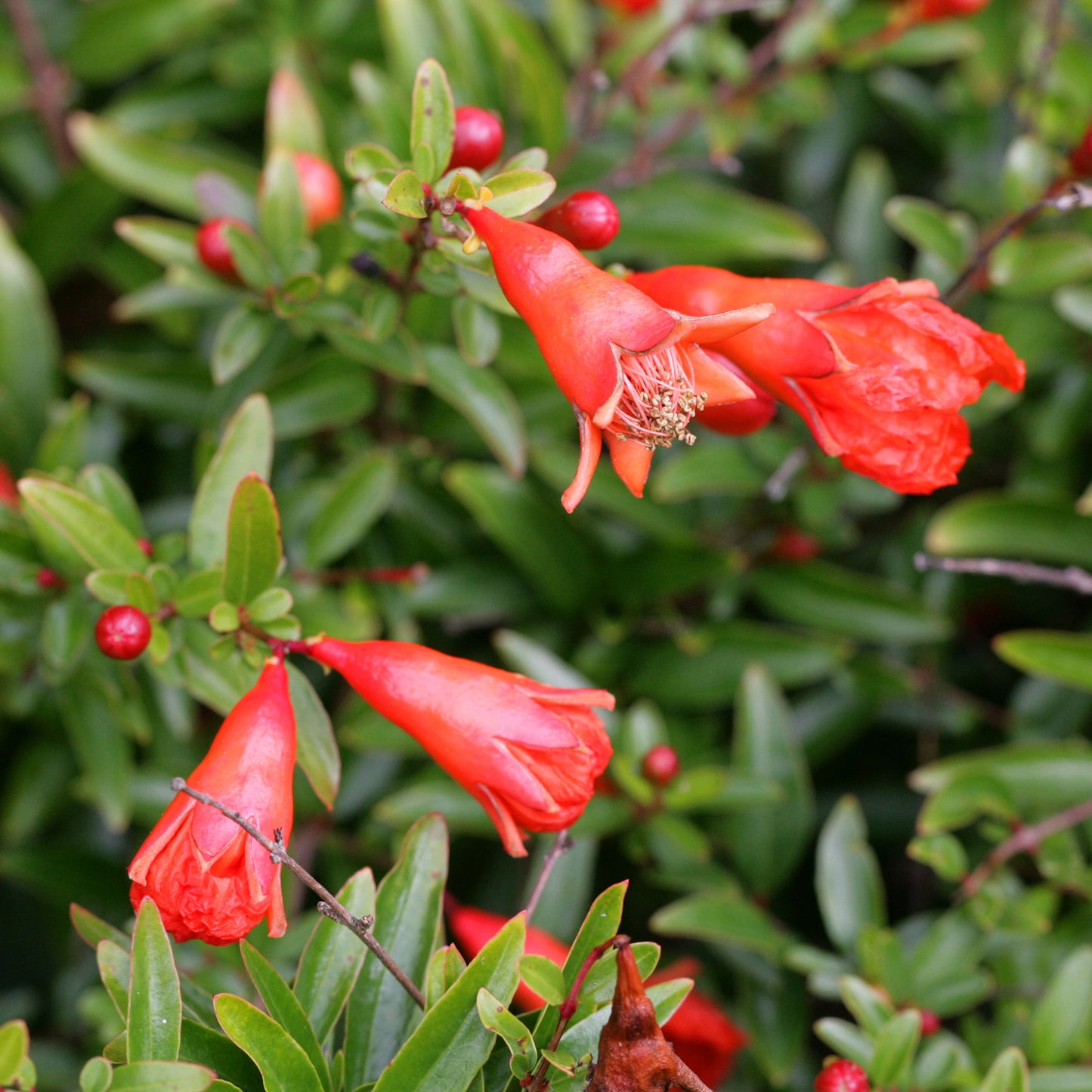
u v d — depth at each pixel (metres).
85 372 0.61
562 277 0.49
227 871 0.48
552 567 0.62
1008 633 0.65
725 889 0.59
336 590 0.61
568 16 0.64
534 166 0.53
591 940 0.49
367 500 0.59
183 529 0.62
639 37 0.64
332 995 0.51
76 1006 0.62
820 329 0.51
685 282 0.51
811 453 0.60
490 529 0.61
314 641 0.51
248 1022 0.49
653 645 0.62
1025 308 0.62
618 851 0.62
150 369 0.61
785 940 0.58
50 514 0.54
